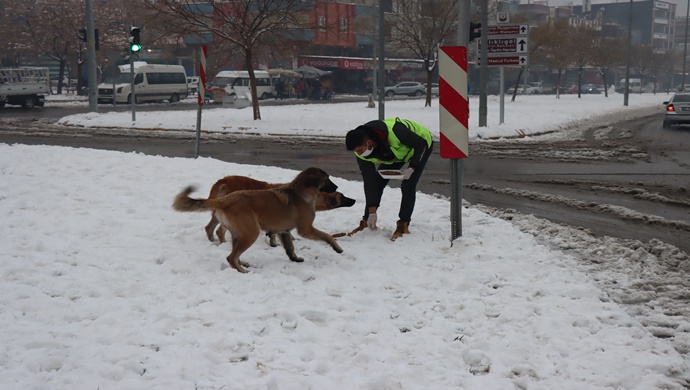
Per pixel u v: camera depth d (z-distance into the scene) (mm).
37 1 61594
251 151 19078
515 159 17578
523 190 12461
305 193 7195
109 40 59438
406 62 77625
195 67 68938
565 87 103938
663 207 10953
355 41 68938
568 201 11375
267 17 27609
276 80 58562
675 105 28094
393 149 8078
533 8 130375
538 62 72375
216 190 7828
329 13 62875
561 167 15961
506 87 96438
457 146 7676
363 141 7863
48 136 22922
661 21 173375
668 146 20953
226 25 29438
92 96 32812
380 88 23547
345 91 74938
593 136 24844
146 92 48719
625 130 27484
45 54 61438
